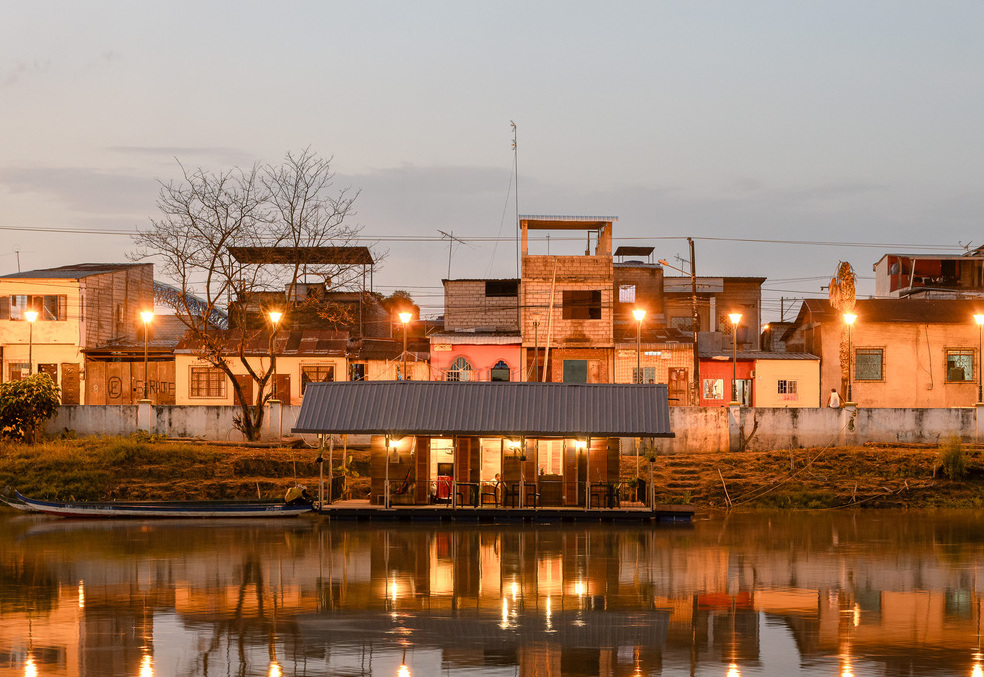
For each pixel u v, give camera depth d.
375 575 24.69
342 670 16.97
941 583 24.09
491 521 34.31
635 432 33.59
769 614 20.91
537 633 19.33
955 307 54.00
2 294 53.38
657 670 17.08
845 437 43.38
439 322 61.62
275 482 39.19
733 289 63.59
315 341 54.19
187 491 38.72
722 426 43.28
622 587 23.47
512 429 33.69
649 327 57.94
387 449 34.12
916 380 52.25
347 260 57.78
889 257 66.94
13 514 37.41
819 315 53.59
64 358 53.44
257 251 53.56
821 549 28.98
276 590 22.92
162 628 19.50
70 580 24.03
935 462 40.44
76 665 17.06
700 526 33.78
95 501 37.88
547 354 49.38
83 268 58.22
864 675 16.70
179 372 52.53
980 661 17.48
